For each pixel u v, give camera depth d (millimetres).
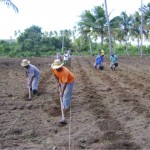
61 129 5074
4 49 33719
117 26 30781
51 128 5074
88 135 4723
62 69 5855
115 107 6453
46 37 40344
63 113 5641
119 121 5441
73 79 6102
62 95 5910
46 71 14281
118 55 35438
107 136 4645
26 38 37438
